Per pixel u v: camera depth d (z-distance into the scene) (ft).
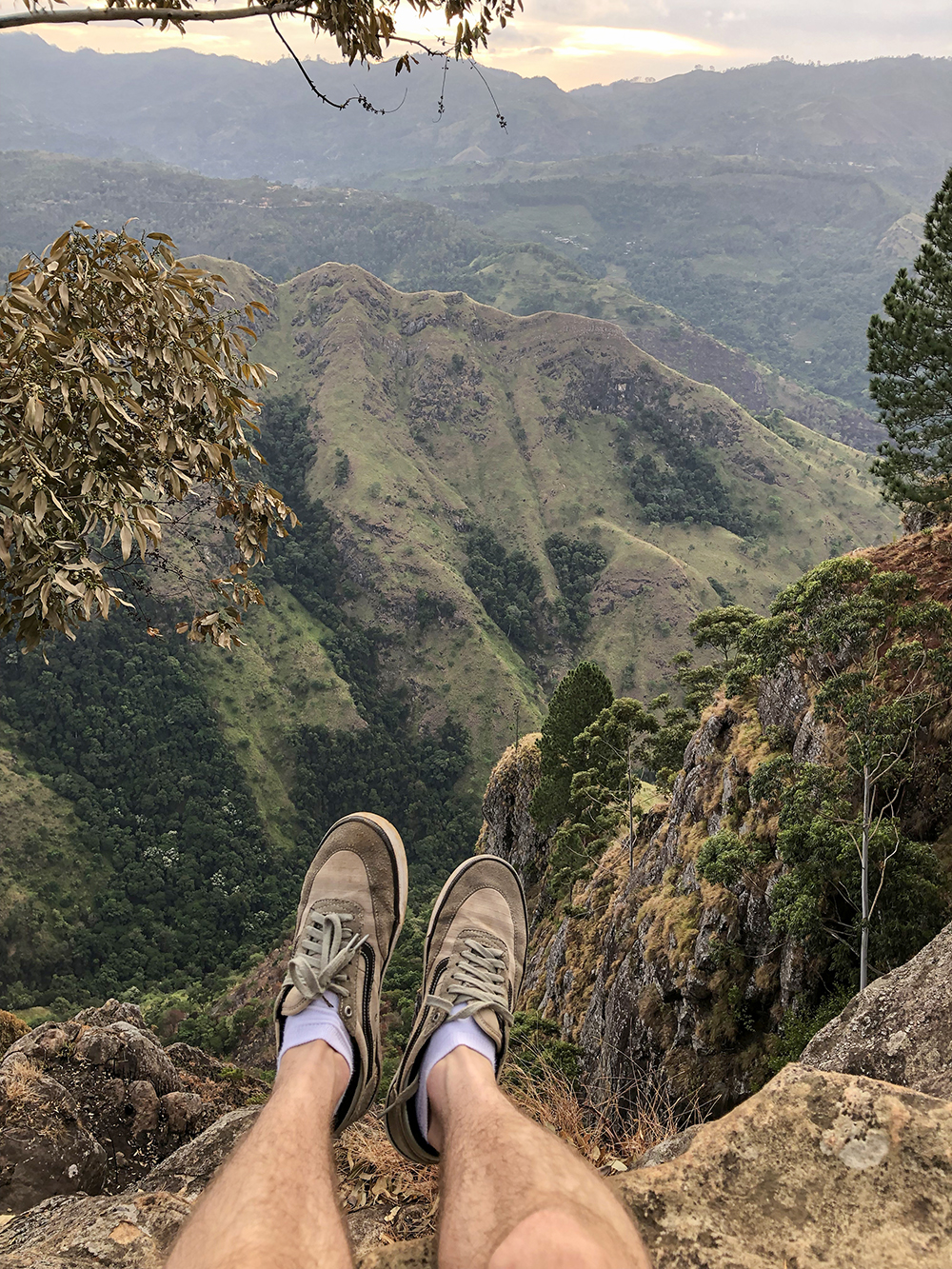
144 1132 22.22
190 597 541.75
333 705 588.50
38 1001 385.70
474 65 15.76
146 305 16.76
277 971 324.19
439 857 535.19
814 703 62.85
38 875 437.17
